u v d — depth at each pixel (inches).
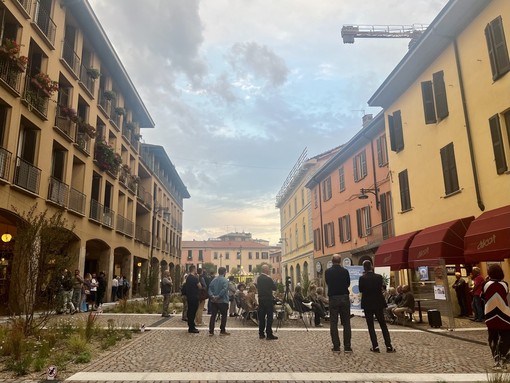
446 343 376.8
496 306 271.0
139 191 1425.9
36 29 690.8
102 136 1059.3
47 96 695.7
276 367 271.4
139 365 276.7
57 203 719.1
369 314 335.0
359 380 237.9
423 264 525.3
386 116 900.6
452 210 652.7
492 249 485.1
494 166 555.8
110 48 1019.3
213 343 370.6
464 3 587.2
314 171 1547.7
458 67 635.5
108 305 892.0
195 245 4603.8
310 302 584.4
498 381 219.0
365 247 1001.5
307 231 1630.2
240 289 655.1
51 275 391.5
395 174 858.1
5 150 578.6
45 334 366.9
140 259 1475.1
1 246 709.3
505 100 534.9
